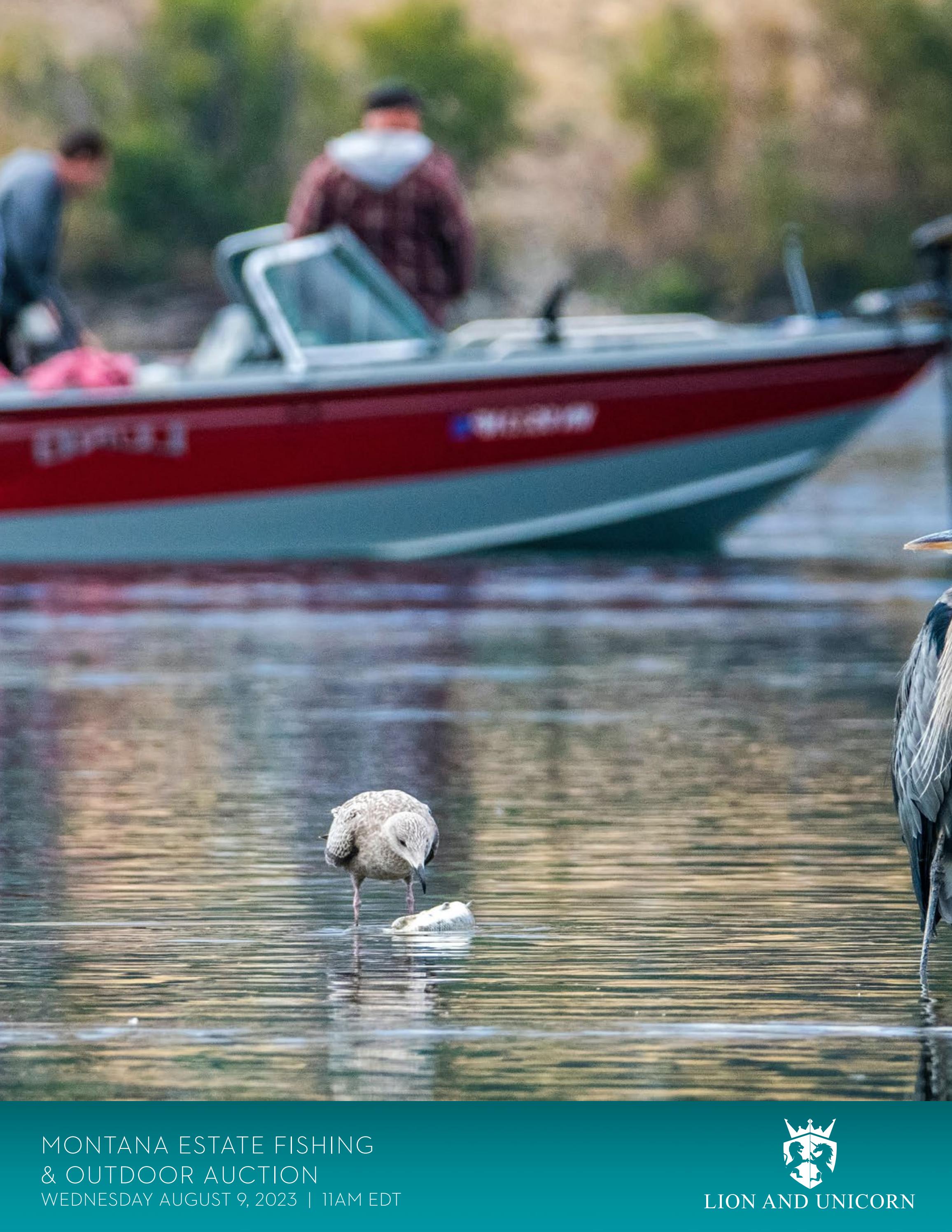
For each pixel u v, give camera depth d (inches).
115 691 1423.5
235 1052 626.5
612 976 713.6
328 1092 589.9
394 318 2153.1
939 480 3341.5
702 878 870.4
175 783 1098.1
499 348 2158.0
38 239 2137.1
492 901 834.2
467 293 2253.9
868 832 968.9
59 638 1684.3
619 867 893.8
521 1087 593.9
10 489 2114.9
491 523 2202.3
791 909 813.9
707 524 2263.8
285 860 909.2
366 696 1398.9
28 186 2126.0
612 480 2204.7
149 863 903.7
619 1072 605.9
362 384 2128.4
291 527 2162.9
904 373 2247.8
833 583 2058.3
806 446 2237.9
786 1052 624.1
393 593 1975.9
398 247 2196.1
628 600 1931.6
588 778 1110.4
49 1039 638.5
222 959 740.0
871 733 1256.2
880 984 701.9
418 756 1176.8
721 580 2086.6
